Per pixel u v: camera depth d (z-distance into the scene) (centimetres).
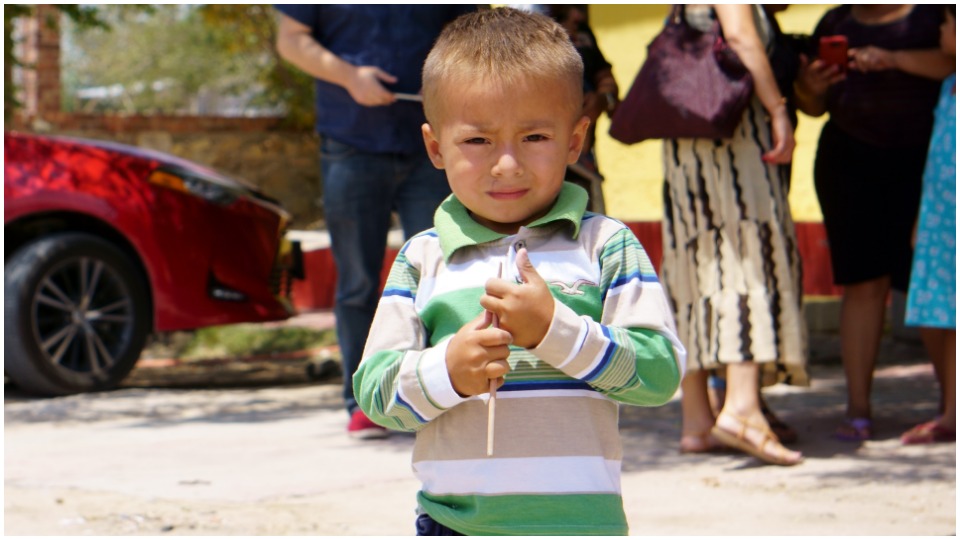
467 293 227
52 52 1875
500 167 220
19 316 666
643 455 485
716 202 468
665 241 484
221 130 1848
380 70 511
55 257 678
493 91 219
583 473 219
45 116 1762
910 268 507
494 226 234
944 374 508
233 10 1764
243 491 427
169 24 3114
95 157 709
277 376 806
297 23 516
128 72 3188
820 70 489
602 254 230
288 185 1883
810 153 927
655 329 224
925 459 461
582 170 484
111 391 710
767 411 502
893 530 361
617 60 1012
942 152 456
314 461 482
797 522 373
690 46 465
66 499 415
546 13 502
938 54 486
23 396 692
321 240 1322
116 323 714
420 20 521
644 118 468
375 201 521
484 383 210
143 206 707
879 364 735
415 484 436
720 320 462
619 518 221
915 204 505
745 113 466
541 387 221
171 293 710
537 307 208
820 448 488
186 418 609
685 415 494
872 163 505
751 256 463
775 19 498
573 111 227
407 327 230
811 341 822
